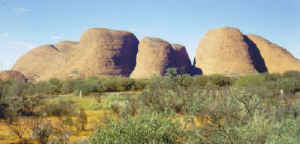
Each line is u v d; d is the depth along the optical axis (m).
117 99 20.81
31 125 9.73
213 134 5.87
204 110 7.42
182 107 10.18
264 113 7.17
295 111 8.13
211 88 9.67
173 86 13.36
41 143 8.39
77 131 10.43
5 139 9.18
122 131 4.91
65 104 17.20
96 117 14.52
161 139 4.93
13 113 12.60
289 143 5.22
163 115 5.81
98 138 4.92
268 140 5.26
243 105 7.33
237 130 5.59
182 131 5.61
